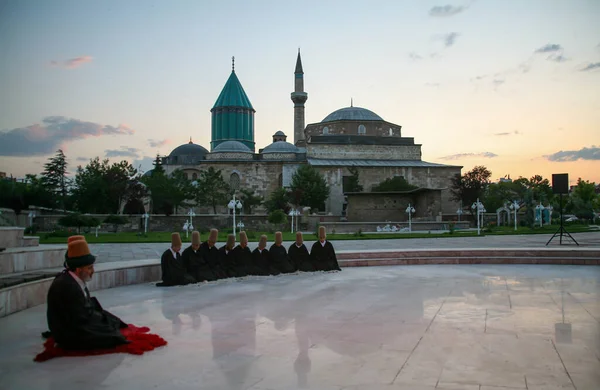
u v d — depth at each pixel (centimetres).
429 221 5922
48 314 700
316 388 545
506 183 9456
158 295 1189
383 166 8494
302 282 1401
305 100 10500
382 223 5394
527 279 1395
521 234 3897
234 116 12031
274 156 9062
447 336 761
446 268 1706
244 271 1498
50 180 6612
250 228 5738
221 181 7838
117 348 698
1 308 935
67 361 661
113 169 6338
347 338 758
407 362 633
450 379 566
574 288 1225
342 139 9175
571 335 758
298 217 5903
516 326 821
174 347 719
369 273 1592
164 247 2764
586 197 8525
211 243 1448
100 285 1284
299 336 775
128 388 555
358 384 555
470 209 6925
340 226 5297
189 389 549
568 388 535
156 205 6525
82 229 4912
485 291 1188
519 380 560
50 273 1148
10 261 1159
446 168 8625
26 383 577
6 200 4191
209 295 1184
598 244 2534
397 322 866
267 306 1034
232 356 671
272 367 621
